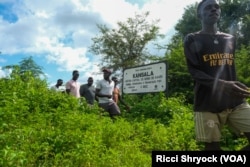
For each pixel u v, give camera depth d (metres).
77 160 5.13
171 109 9.63
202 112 4.05
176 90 15.27
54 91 9.73
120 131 6.73
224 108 3.98
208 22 4.15
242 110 4.02
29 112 7.53
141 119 9.12
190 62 4.10
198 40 4.10
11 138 5.18
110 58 33.34
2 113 6.19
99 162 5.25
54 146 5.32
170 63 15.96
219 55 4.07
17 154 4.34
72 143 5.44
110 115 10.89
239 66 16.50
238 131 4.15
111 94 10.98
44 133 5.59
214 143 4.06
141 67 12.62
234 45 4.23
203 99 4.05
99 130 6.74
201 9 4.22
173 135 6.99
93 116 7.98
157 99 10.55
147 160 5.56
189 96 14.48
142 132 7.37
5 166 4.19
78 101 9.47
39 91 8.95
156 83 11.86
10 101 7.39
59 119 7.07
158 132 7.12
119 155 5.59
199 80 4.00
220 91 3.95
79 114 8.09
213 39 4.12
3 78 9.27
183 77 15.33
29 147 5.12
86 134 6.04
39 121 6.76
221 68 4.06
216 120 4.05
